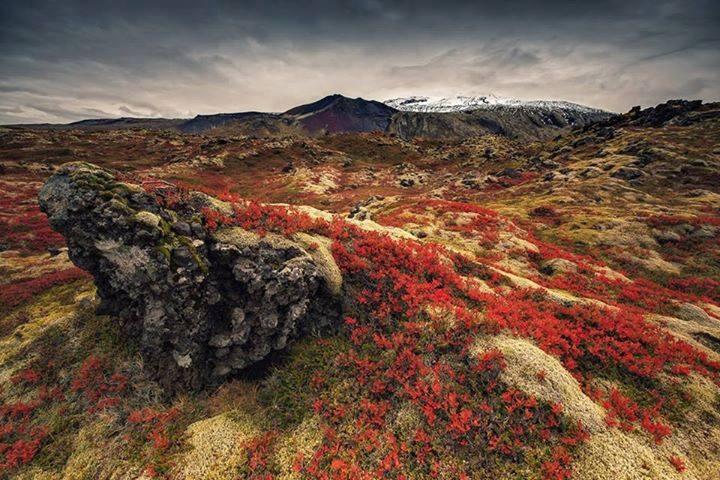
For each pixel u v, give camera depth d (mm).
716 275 35938
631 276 36312
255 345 15602
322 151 188250
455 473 11008
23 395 16016
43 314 22516
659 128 125250
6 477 12727
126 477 12164
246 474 11977
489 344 14828
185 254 14609
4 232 48562
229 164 149000
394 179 145500
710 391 14547
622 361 15703
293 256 16969
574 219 55875
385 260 19734
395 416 12875
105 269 14695
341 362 15078
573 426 11812
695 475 11273
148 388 15219
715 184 75125
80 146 154125
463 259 24703
